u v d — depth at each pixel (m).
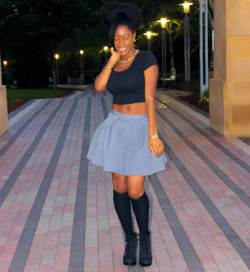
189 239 4.41
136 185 3.64
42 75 45.03
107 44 43.88
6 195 5.89
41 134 10.35
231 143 8.81
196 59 40.03
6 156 8.15
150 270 3.79
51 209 5.34
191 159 7.62
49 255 4.12
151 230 4.66
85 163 7.54
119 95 3.61
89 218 5.02
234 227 4.70
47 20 39.03
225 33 9.27
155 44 37.28
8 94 25.58
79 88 43.56
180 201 5.54
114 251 4.18
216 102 10.03
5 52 44.56
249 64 9.24
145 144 3.58
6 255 4.14
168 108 14.63
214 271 3.77
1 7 39.59
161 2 31.22
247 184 6.16
